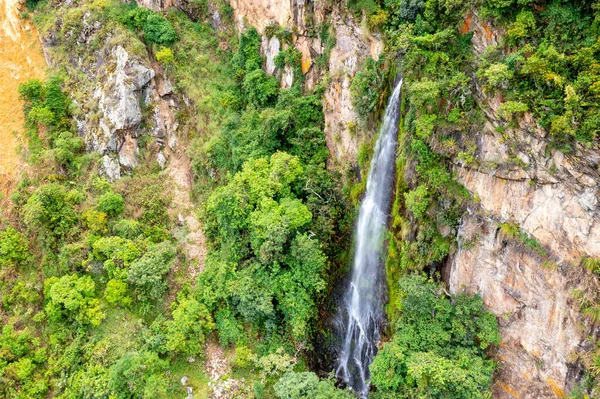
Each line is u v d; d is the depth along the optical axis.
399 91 24.72
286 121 29.06
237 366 26.86
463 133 21.30
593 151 17.27
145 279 26.80
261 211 27.02
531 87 18.67
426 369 20.95
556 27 17.95
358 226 28.48
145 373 25.14
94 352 25.75
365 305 28.31
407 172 24.20
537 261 20.12
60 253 27.66
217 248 29.95
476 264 22.47
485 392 21.11
